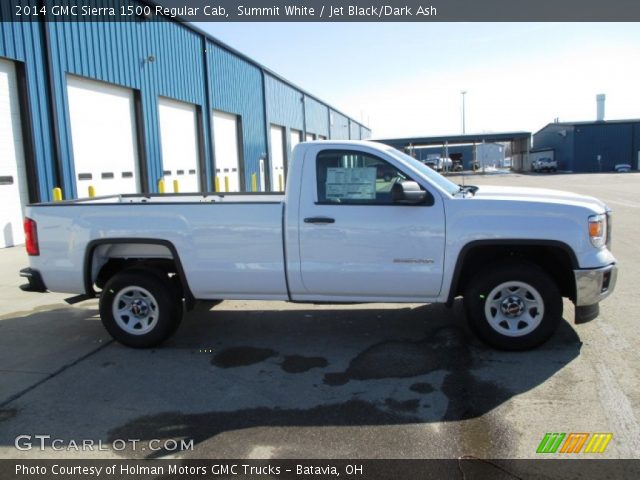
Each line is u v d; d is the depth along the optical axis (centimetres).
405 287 514
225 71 2341
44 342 585
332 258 518
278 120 3186
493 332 505
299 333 593
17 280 884
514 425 374
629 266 852
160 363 517
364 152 518
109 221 550
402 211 505
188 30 1977
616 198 2067
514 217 491
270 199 741
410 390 437
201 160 2114
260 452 352
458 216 498
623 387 426
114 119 1546
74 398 442
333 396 432
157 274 551
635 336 537
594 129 5456
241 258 533
